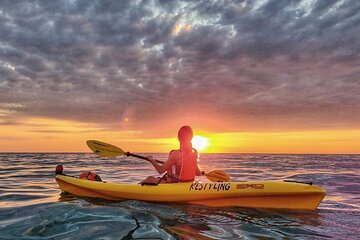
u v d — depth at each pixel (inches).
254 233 120.3
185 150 181.5
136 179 369.7
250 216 147.7
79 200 190.4
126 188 188.4
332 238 114.7
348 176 415.5
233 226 130.0
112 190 190.7
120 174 443.5
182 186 176.6
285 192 161.2
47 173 446.0
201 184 175.2
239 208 164.2
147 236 112.7
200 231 121.5
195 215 148.9
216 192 169.0
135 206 168.6
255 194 164.7
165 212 154.6
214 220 139.6
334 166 751.1
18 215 148.9
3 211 158.7
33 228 124.6
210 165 808.3
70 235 114.3
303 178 387.5
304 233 121.3
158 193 177.9
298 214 153.9
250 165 812.0
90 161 998.4
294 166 751.1
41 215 147.3
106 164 775.1
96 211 155.8
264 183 168.2
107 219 139.3
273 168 653.3
